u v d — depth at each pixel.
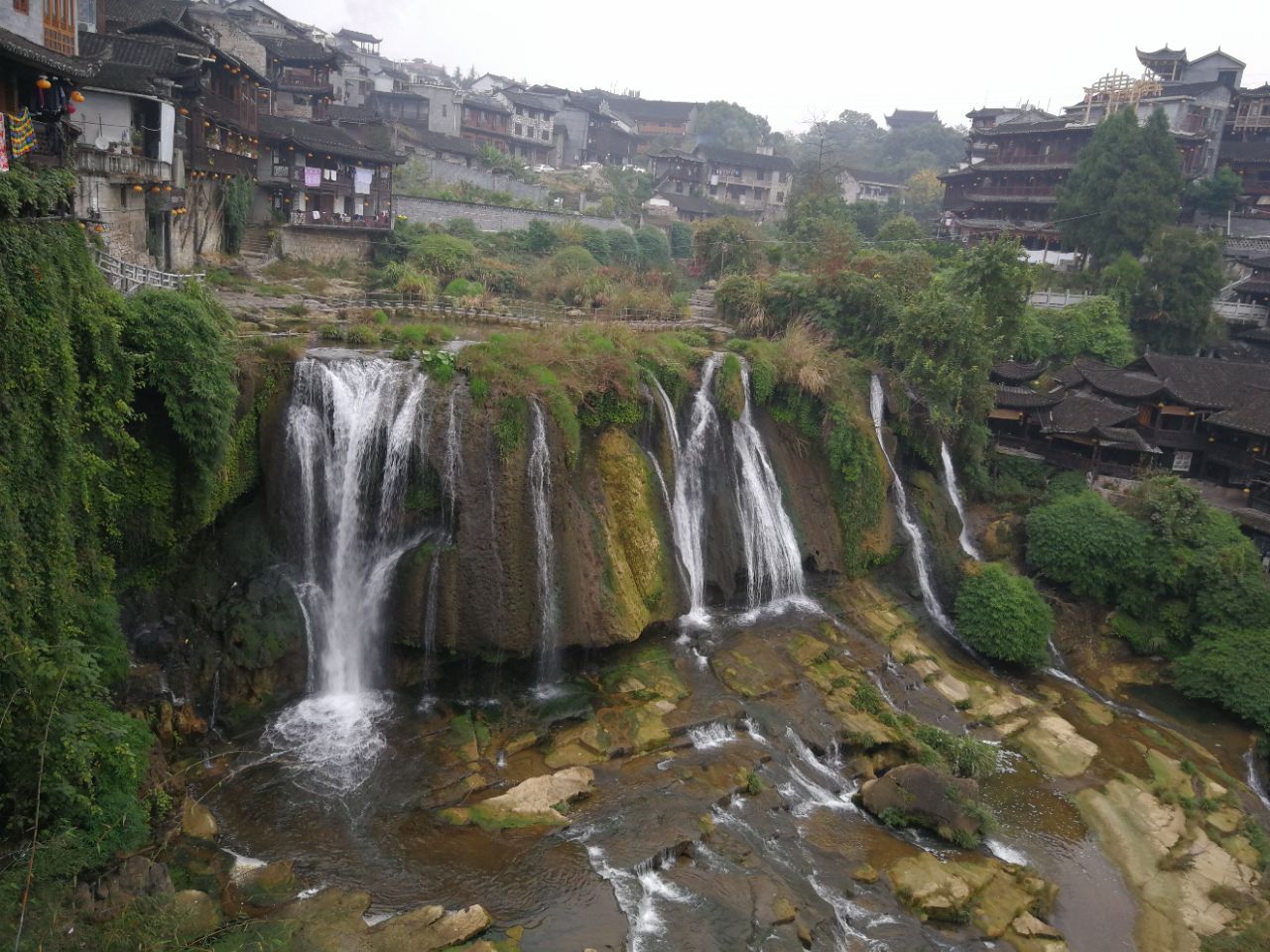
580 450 30.52
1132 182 61.94
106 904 17.00
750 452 36.91
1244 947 22.55
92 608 21.41
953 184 83.38
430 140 81.62
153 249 38.16
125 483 23.19
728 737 27.02
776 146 123.62
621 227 75.38
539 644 27.78
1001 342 44.81
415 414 27.94
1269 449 44.91
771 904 20.50
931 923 21.47
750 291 48.50
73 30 31.25
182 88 41.16
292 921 17.95
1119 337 56.00
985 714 31.73
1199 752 31.84
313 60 70.31
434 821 21.80
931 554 39.69
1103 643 37.97
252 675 25.27
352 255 57.59
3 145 19.89
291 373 27.92
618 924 19.09
